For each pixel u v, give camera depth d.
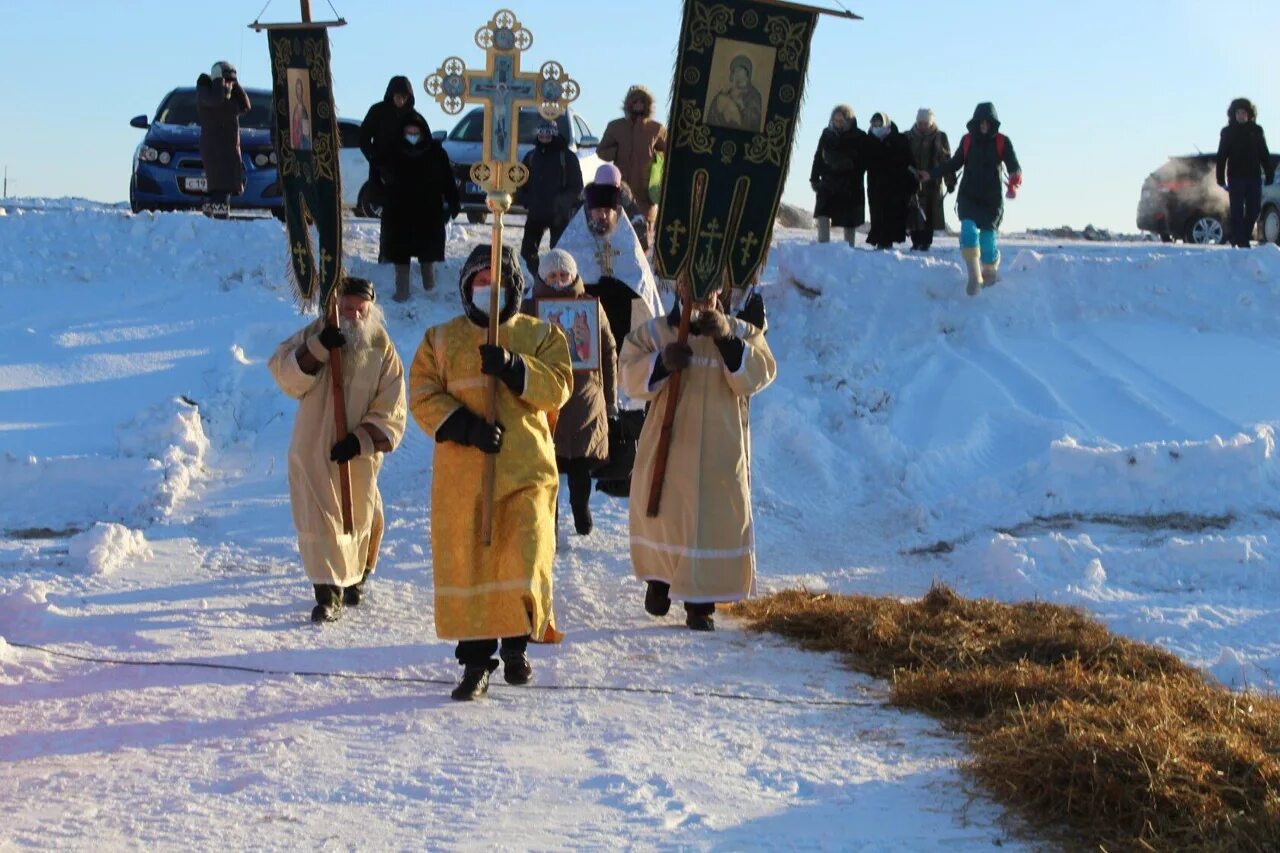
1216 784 5.47
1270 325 14.67
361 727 6.55
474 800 5.64
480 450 6.82
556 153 14.88
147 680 7.24
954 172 14.83
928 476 11.67
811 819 5.46
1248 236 18.33
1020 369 13.55
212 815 5.50
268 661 7.58
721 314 8.14
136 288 14.86
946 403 12.95
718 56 8.00
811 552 10.48
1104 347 14.19
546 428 7.09
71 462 11.12
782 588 9.52
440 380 6.97
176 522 10.72
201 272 15.16
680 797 5.68
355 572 8.48
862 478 11.80
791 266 14.95
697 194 8.05
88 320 14.13
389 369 8.43
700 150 8.03
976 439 12.23
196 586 9.14
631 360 8.27
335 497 8.34
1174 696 6.62
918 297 14.71
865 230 23.09
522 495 6.88
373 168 14.73
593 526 10.50
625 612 8.69
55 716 6.73
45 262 15.20
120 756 6.18
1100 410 12.95
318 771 5.96
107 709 6.80
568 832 5.32
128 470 11.14
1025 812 5.48
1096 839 5.25
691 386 8.21
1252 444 11.23
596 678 7.36
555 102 7.02
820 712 6.86
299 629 8.23
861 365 13.66
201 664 7.51
